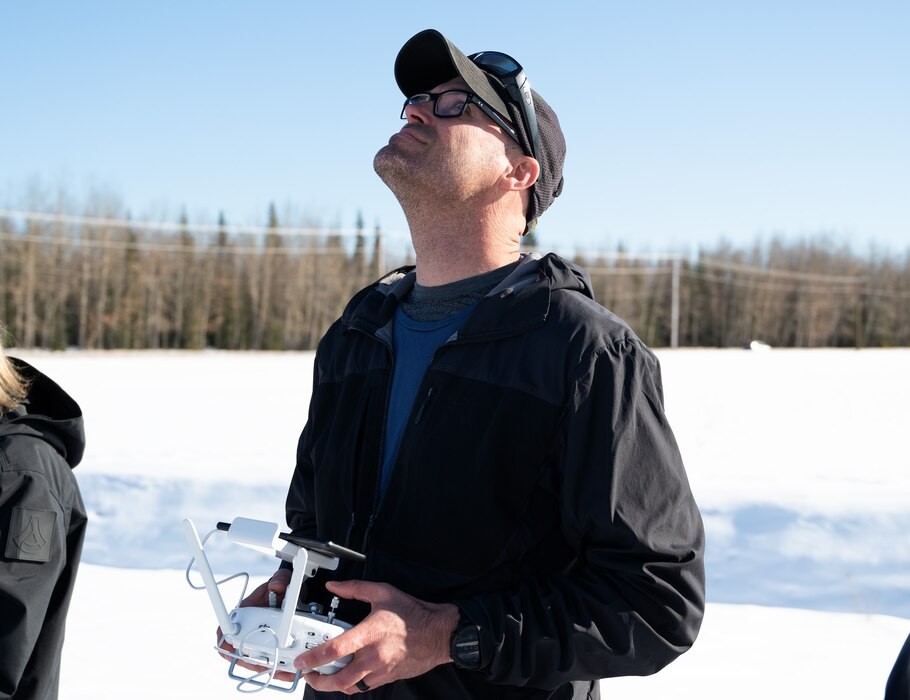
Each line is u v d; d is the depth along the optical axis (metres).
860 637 3.99
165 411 11.60
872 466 7.14
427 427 1.65
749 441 8.73
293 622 1.42
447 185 1.74
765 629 4.09
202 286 63.62
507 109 1.80
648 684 3.51
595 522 1.52
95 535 5.44
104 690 3.39
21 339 56.22
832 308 78.38
